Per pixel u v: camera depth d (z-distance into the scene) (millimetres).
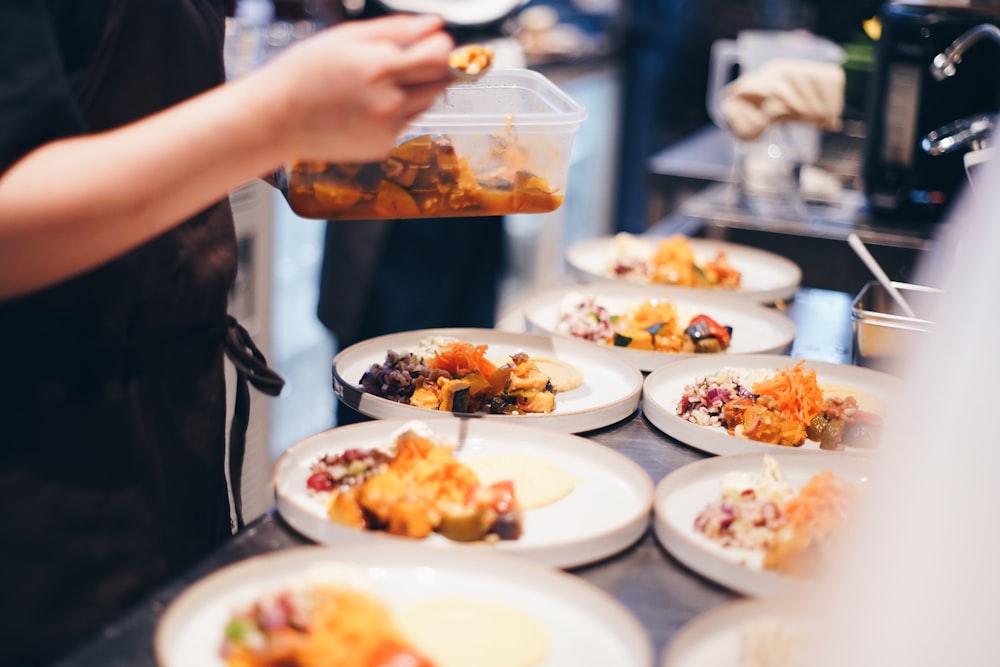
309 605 730
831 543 905
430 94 870
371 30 855
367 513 945
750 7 4867
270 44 2502
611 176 5367
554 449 1145
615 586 896
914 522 788
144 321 1070
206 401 1182
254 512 2537
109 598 1023
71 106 863
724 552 948
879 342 1431
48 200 796
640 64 5242
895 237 2162
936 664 744
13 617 969
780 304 1882
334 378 1302
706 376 1358
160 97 1105
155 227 847
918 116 2191
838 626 774
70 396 996
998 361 818
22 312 967
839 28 3684
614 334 1562
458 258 2725
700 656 776
